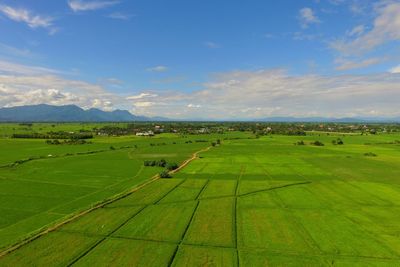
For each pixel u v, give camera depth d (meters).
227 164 112.44
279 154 141.50
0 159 119.94
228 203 60.09
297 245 40.41
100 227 46.44
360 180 83.81
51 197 66.50
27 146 166.00
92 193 69.81
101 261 35.72
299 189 72.44
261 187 74.19
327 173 94.38
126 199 62.78
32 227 48.31
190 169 101.88
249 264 35.25
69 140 192.62
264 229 46.03
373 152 148.50
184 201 61.38
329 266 34.91
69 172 95.75
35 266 34.59
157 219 50.16
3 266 34.59
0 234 45.34
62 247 39.44
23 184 78.94
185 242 41.19
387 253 38.19
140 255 37.22
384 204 59.94
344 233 44.59
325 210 55.72
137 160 121.88
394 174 92.94
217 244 40.53
